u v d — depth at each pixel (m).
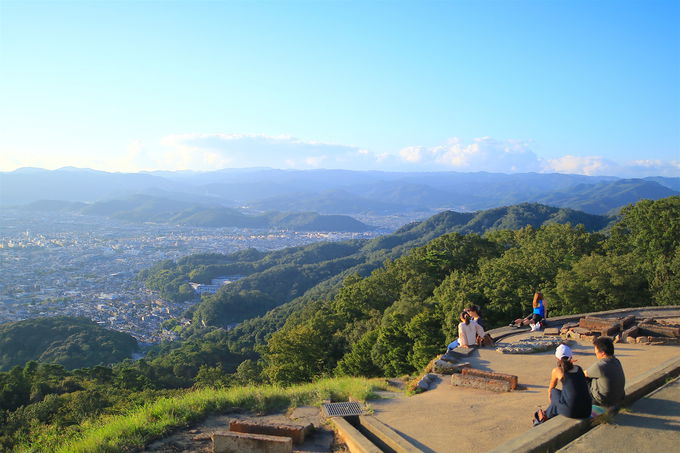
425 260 61.38
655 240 39.91
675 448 6.56
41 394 39.28
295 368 43.62
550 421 7.47
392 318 43.12
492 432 8.24
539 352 15.14
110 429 9.59
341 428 8.87
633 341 15.74
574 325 17.88
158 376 63.53
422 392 12.01
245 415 10.63
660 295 32.00
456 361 14.28
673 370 10.08
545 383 11.55
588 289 32.09
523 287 35.59
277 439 8.01
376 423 8.88
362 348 38.56
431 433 8.33
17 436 16.06
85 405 26.44
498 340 17.30
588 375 8.14
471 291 38.12
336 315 61.00
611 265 33.22
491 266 44.03
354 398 11.29
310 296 125.75
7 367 83.69
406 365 32.66
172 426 9.87
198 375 60.69
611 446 6.69
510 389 11.12
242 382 50.91
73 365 82.31
